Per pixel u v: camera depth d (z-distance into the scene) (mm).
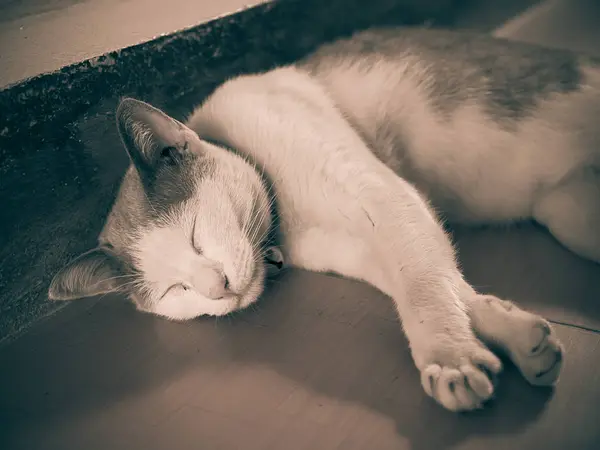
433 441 379
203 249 468
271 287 502
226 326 485
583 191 472
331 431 396
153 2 596
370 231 452
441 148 522
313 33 640
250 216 483
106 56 522
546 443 368
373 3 674
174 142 485
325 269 494
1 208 499
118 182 550
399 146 533
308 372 433
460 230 526
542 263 473
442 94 525
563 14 756
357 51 557
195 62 572
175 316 498
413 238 435
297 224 493
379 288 463
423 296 416
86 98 520
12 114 489
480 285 463
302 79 534
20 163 500
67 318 536
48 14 581
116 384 463
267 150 494
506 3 760
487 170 513
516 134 503
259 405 421
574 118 493
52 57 514
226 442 405
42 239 525
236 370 448
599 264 465
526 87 511
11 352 512
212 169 485
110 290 492
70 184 526
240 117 506
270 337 465
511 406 386
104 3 596
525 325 389
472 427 381
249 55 603
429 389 390
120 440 423
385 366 425
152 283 482
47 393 469
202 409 428
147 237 476
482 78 521
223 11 580
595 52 715
